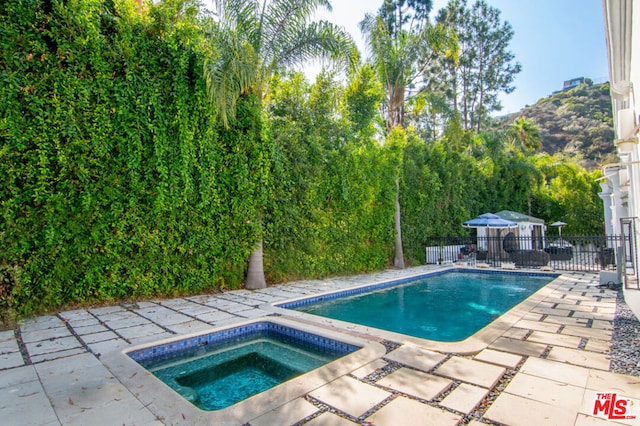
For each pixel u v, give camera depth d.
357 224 10.93
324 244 10.05
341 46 8.27
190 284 7.41
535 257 11.80
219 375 3.93
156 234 6.86
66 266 5.94
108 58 6.25
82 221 6.02
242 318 5.50
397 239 12.41
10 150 5.30
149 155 6.68
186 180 6.97
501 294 8.72
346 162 10.30
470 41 26.34
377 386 2.98
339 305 7.48
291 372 4.02
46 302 5.75
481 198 17.95
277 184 8.75
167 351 4.41
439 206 14.84
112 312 5.90
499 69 26.92
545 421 2.39
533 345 4.04
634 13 4.00
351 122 11.19
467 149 19.28
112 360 3.70
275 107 9.45
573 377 3.13
